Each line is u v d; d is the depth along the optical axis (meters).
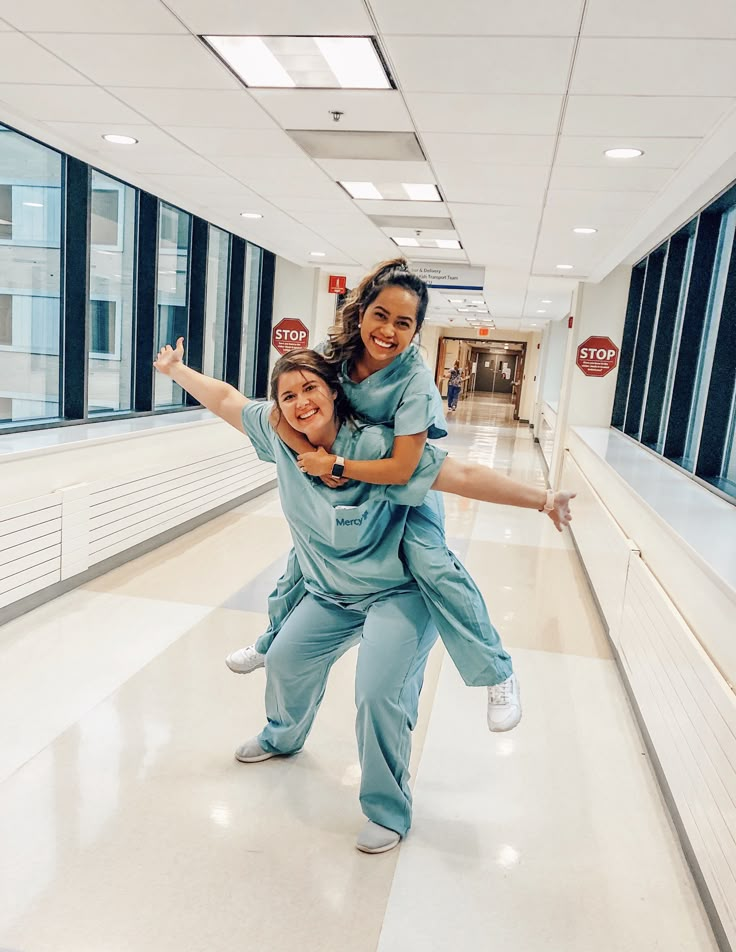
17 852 2.40
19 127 4.59
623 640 4.10
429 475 2.34
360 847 2.53
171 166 5.43
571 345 9.01
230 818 2.66
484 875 2.46
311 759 3.12
